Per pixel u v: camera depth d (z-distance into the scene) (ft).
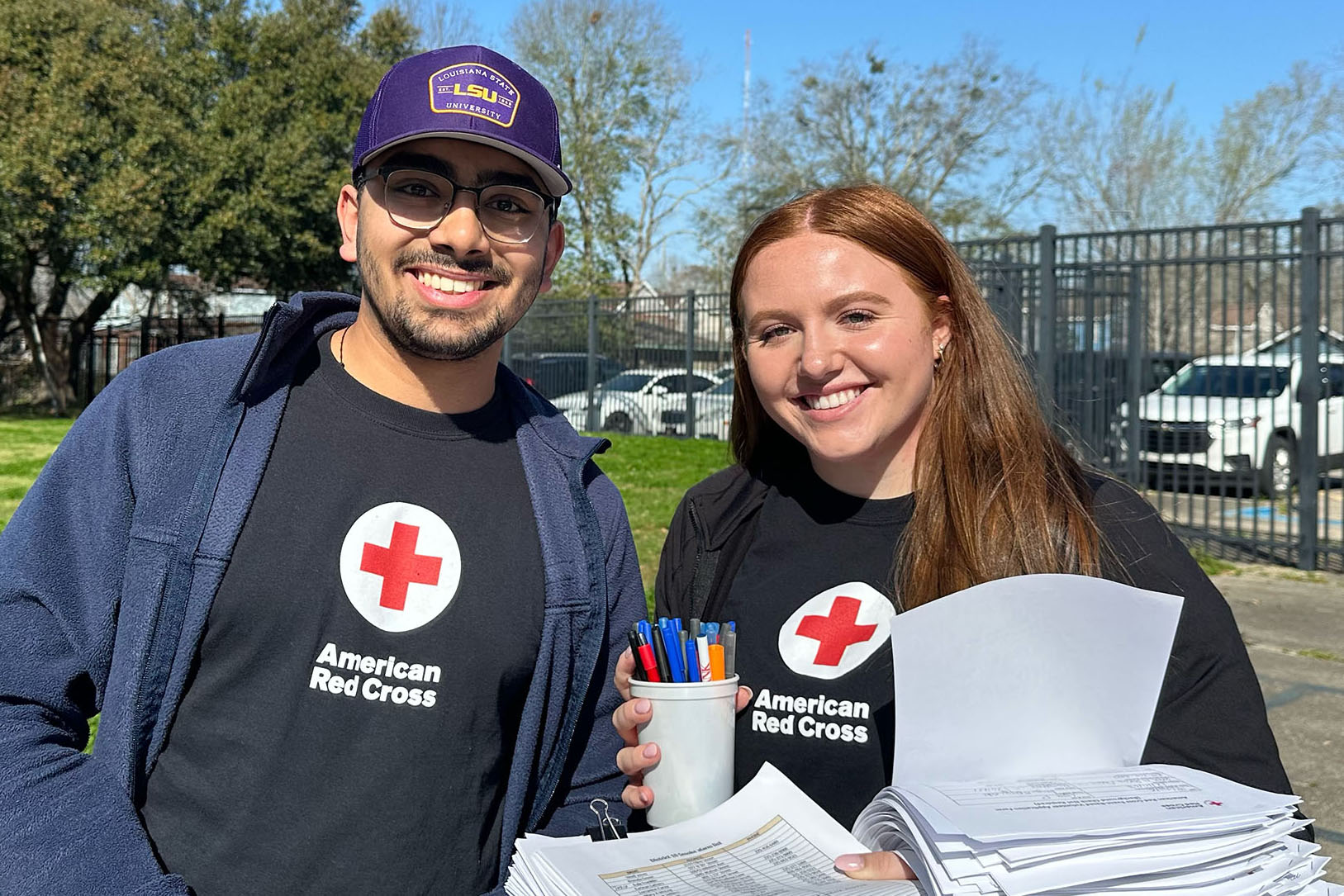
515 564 4.93
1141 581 4.54
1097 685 4.06
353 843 4.48
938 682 4.07
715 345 55.06
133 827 4.26
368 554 4.72
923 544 4.92
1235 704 4.31
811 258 4.91
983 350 5.08
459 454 5.05
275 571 4.58
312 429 4.90
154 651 4.46
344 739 4.53
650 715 4.54
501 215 4.97
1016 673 4.07
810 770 4.85
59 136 58.23
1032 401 5.09
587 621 5.02
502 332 4.99
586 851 4.17
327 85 70.69
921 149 96.22
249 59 69.56
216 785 4.47
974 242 28.60
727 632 4.78
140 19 68.85
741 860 4.13
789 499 5.41
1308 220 23.21
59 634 4.54
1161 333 26.23
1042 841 3.43
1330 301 23.52
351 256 5.37
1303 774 11.76
